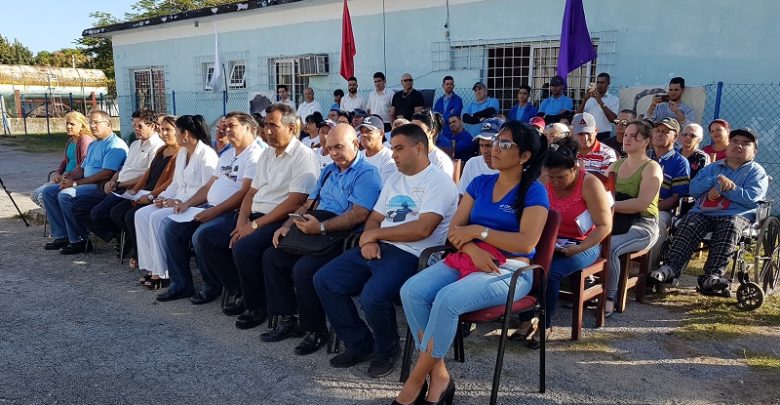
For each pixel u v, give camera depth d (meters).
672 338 3.81
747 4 7.03
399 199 3.47
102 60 29.95
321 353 3.66
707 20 7.32
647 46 7.80
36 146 18.89
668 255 4.65
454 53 9.54
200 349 3.72
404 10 9.95
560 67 7.15
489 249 2.97
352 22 10.66
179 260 4.61
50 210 6.09
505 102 9.15
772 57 6.97
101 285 5.00
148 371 3.41
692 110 6.98
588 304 4.37
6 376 3.34
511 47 8.95
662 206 4.98
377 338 3.32
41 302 4.58
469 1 9.20
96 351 3.68
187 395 3.13
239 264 3.94
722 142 5.48
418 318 2.91
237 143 4.66
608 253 3.97
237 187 4.63
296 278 3.58
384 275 3.26
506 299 2.88
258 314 4.12
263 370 3.43
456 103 8.62
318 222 3.62
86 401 3.07
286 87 11.29
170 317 4.27
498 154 2.96
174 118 5.41
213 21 13.17
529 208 2.95
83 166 6.22
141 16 26.12
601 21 8.09
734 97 7.28
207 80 13.83
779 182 7.13
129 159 5.74
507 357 3.56
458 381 3.27
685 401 3.04
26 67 30.23
